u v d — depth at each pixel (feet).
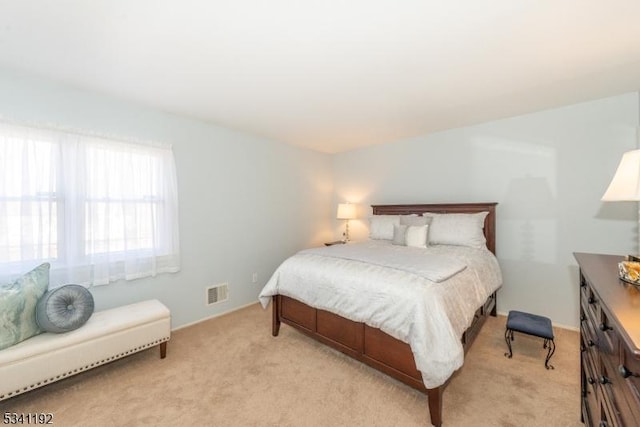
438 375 4.74
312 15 4.60
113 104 7.95
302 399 5.71
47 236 6.79
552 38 5.22
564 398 5.66
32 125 6.60
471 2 4.30
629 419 2.49
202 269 10.07
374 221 12.19
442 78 6.86
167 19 4.69
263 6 4.38
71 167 7.14
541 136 9.27
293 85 7.23
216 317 10.31
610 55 5.83
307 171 14.44
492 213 10.08
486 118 9.93
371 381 6.30
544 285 9.32
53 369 5.56
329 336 7.18
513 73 6.61
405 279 5.85
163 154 8.91
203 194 10.10
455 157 11.18
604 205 8.33
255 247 11.93
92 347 6.07
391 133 11.83
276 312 8.59
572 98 8.19
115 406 5.49
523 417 5.17
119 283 8.03
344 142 13.30
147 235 8.53
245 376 6.50
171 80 6.93
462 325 5.67
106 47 5.52
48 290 6.31
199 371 6.70
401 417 5.22
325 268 7.22
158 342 7.15
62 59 5.95
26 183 6.50
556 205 9.06
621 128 8.02
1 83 6.31
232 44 5.43
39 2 4.26
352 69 6.40
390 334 5.58
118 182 7.97
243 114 9.40
